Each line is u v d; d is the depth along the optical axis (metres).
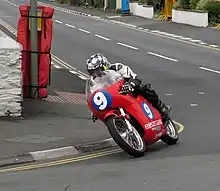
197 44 35.22
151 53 31.06
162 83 21.50
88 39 38.66
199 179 9.13
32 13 17.72
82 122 14.56
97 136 12.91
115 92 10.91
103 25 49.59
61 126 14.04
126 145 10.83
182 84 21.20
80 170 10.27
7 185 9.40
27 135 13.02
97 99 10.87
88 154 11.66
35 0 17.73
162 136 11.99
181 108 16.67
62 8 75.62
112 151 11.80
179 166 10.16
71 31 44.41
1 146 12.02
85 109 16.45
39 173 10.19
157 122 11.53
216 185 8.74
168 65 26.44
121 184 9.10
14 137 12.82
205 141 12.36
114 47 34.12
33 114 15.60
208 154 11.09
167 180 9.18
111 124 10.84
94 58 11.07
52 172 10.20
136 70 25.02
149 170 9.98
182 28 44.81
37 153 11.54
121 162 10.76
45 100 17.89
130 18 56.12
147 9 56.06
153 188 8.75
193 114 15.71
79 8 75.44
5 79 14.98
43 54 17.95
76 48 33.88
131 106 11.14
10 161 11.06
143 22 51.16
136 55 30.27
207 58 28.89
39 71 18.02
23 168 10.71
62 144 12.16
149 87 11.55
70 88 20.61
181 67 25.77
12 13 66.62
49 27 17.89
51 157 11.48
